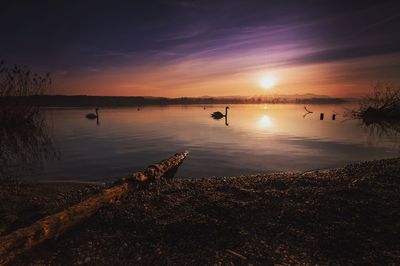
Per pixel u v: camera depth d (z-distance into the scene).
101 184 10.81
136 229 5.99
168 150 18.44
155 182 9.39
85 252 5.25
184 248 5.25
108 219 6.41
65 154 17.09
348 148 19.33
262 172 12.89
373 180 7.98
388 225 5.52
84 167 13.82
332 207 6.39
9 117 27.95
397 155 16.94
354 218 5.86
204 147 19.59
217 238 5.48
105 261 5.00
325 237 5.34
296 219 6.06
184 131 29.45
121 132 28.36
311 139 23.69
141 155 16.83
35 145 20.30
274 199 7.20
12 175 12.23
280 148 19.19
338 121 44.06
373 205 6.29
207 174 12.48
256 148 19.17
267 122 41.94
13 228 6.26
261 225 5.90
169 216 6.46
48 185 10.52
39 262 4.95
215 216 6.32
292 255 4.93
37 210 7.39
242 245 5.26
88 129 30.75
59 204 7.60
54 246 5.43
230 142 21.88
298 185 8.47
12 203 8.03
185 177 11.96
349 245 5.04
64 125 34.94
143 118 48.78
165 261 4.93
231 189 8.29
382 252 4.80
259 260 4.84
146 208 6.91
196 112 71.50
